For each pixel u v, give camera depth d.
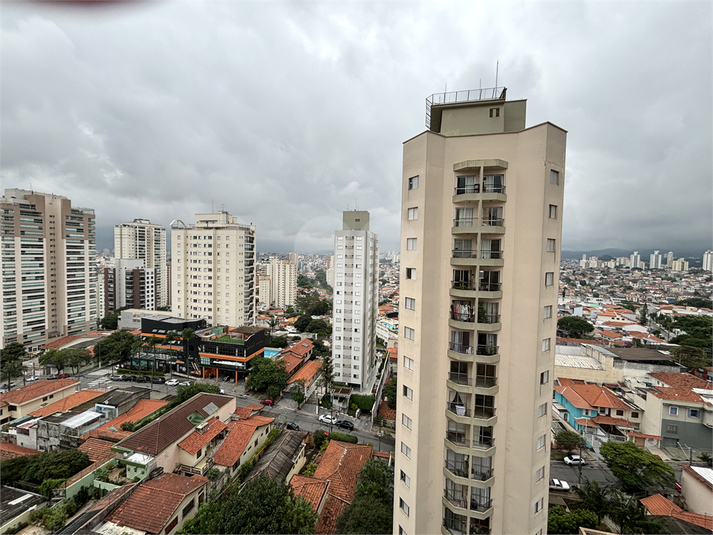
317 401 67.69
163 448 36.50
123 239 160.38
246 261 99.44
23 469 35.97
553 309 22.31
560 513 33.06
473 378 22.73
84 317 106.75
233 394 71.12
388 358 90.75
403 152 24.23
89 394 57.25
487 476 22.70
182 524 29.66
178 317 97.56
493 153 22.31
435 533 24.42
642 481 38.72
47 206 97.31
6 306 86.94
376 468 33.81
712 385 55.72
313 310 166.62
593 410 54.22
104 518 27.80
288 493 29.81
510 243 22.20
